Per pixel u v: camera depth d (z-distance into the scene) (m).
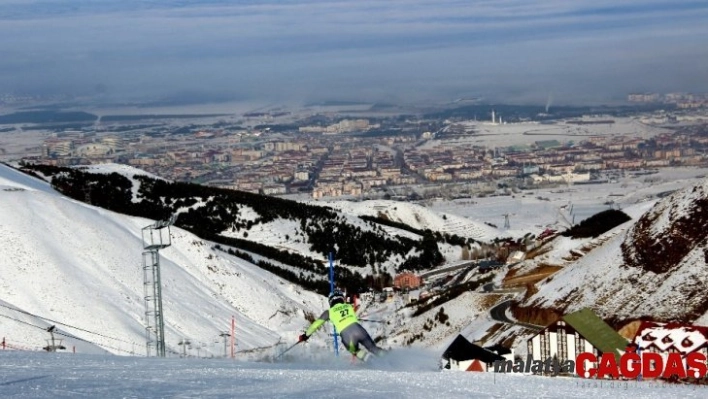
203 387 22.48
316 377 24.59
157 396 21.02
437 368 32.75
